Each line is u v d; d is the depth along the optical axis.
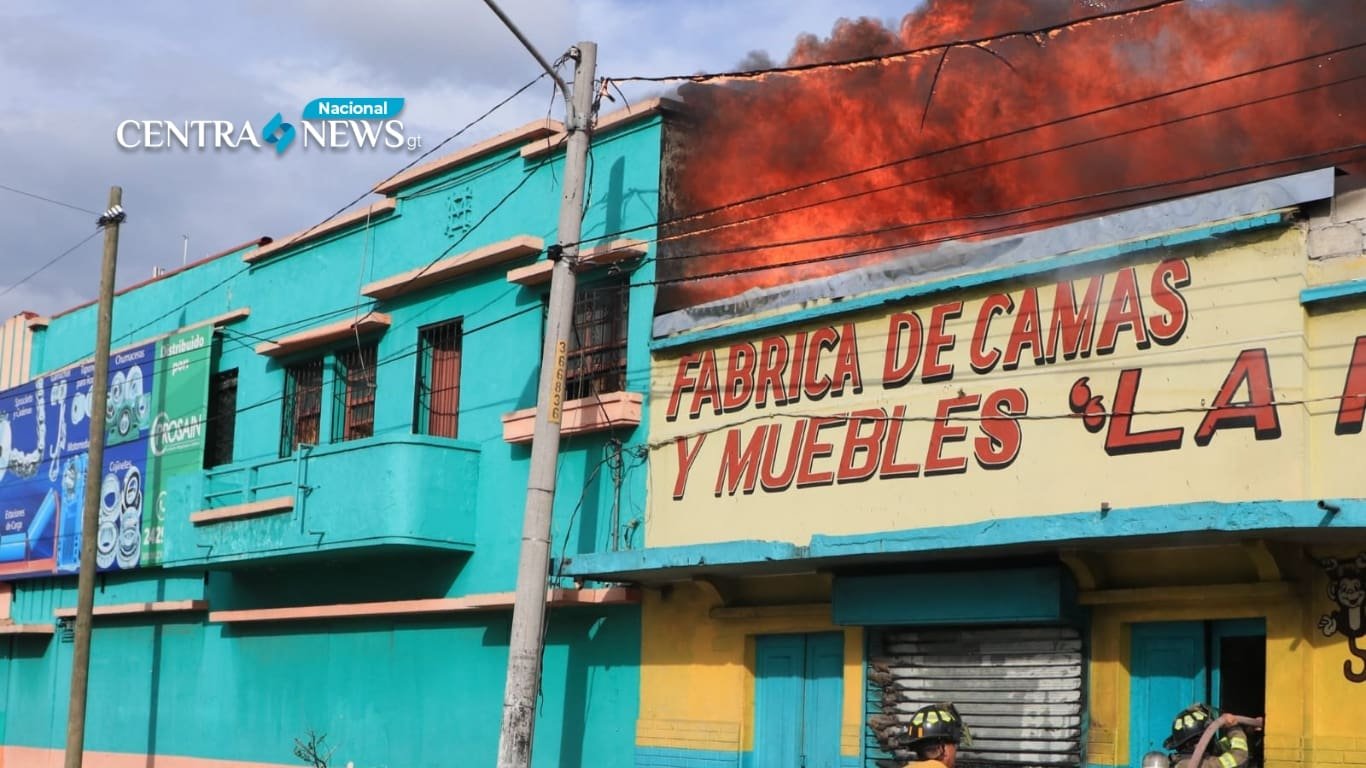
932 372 13.82
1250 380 11.58
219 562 20.53
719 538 15.38
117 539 24.28
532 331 17.91
